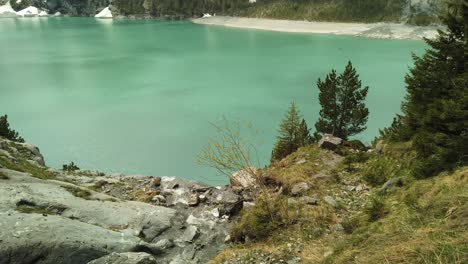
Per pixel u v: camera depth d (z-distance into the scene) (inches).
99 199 655.1
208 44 7130.9
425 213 407.8
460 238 283.6
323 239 520.1
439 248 279.4
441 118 649.0
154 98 3750.0
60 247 434.0
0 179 624.1
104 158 2405.3
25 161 896.3
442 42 854.5
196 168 2240.4
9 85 4242.1
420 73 870.4
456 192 430.3
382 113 3065.9
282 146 1472.7
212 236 607.2
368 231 446.3
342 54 5782.5
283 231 564.4
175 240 578.2
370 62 5083.7
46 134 2807.6
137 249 506.9
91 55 6072.8
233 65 5226.4
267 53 6058.1
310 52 6033.5
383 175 724.0
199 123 2999.5
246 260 477.7
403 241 345.4
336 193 690.8
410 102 901.8
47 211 540.4
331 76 1631.4
